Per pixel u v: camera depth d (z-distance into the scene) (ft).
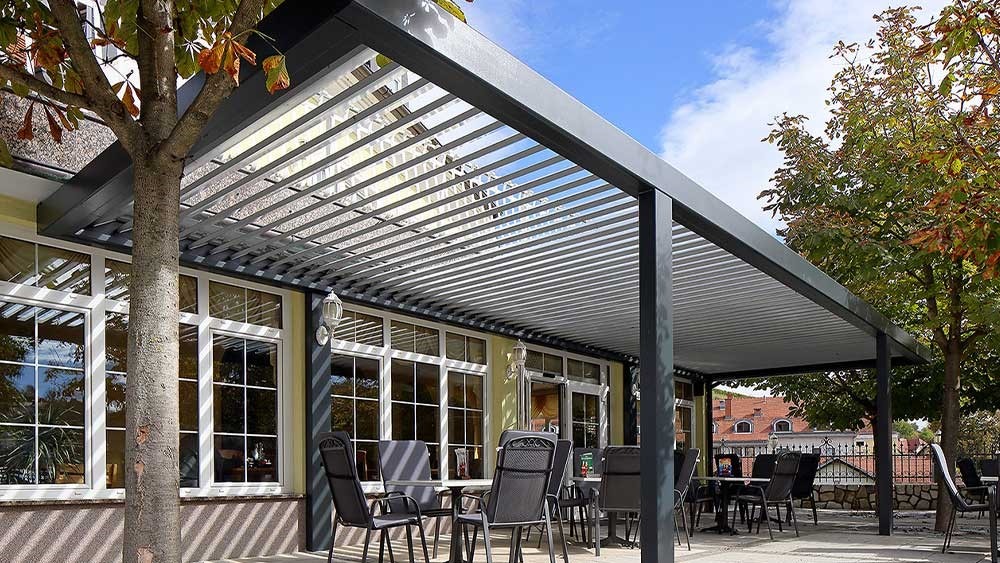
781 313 33.78
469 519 18.85
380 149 25.21
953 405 37.50
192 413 24.27
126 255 23.29
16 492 20.01
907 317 44.93
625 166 17.31
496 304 32.35
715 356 47.06
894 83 37.65
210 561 23.93
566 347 41.73
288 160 17.13
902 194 37.58
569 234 22.95
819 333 38.42
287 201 19.84
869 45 40.01
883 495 33.40
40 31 12.67
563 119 15.52
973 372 48.03
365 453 29.99
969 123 24.31
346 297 28.76
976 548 28.53
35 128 19.07
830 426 57.88
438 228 22.27
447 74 13.33
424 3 12.42
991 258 23.15
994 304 34.94
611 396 47.24
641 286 18.35
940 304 42.16
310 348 27.45
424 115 15.25
